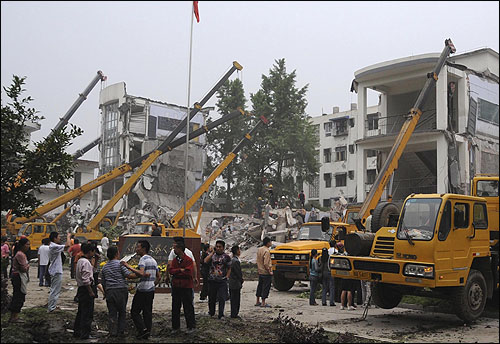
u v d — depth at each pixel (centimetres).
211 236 3762
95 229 3284
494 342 940
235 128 4988
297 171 5034
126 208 4781
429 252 1066
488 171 3309
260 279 1413
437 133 2945
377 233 1196
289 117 4888
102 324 1044
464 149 3105
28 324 958
